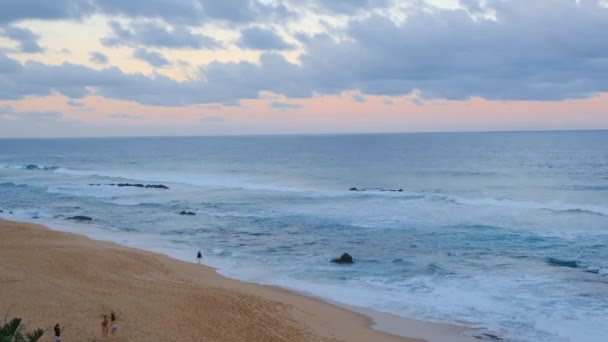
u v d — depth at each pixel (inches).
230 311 822.5
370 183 2817.4
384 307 877.8
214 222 1674.5
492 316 823.1
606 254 1167.6
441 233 1422.2
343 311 859.4
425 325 793.6
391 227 1521.9
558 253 1186.6
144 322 733.9
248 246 1348.4
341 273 1088.8
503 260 1141.7
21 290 831.7
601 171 2979.8
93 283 926.4
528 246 1257.4
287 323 786.8
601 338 730.2
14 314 710.5
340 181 2950.3
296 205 1982.0
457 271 1071.0
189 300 862.5
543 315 820.0
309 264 1165.7
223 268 1144.2
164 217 1780.3
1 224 1549.0
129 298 843.4
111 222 1702.8
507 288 953.5
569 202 1937.7
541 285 964.6
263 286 1005.2
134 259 1149.1
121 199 2226.9
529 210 1722.4
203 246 1354.6
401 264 1138.0
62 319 710.5
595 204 1875.0
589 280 986.7
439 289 963.3
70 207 2026.3
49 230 1493.6
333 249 1294.3
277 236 1456.7
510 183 2578.7
